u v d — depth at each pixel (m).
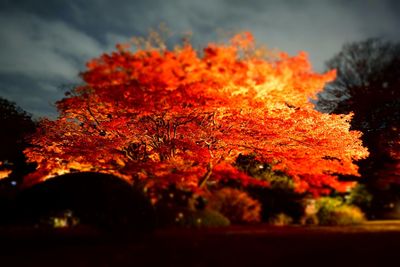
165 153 13.66
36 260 6.88
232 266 6.41
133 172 12.54
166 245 7.88
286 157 13.46
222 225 11.34
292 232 9.73
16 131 25.73
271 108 11.68
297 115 12.26
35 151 15.28
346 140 13.09
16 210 10.48
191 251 7.35
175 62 9.07
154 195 11.63
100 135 14.84
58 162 15.05
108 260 6.82
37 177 14.59
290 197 13.98
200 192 12.05
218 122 12.87
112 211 9.52
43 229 9.57
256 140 12.98
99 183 10.11
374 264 6.43
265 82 9.67
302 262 6.59
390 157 18.83
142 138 14.25
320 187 14.31
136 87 9.89
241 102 10.75
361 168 18.97
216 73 9.38
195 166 13.50
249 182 13.10
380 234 9.38
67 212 10.26
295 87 9.98
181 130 13.54
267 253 7.18
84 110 13.48
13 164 23.25
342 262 6.57
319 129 12.77
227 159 14.25
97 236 9.03
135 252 7.35
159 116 12.87
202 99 10.54
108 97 10.65
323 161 13.62
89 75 9.20
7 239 8.59
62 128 14.91
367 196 16.05
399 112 21.36
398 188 17.42
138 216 9.57
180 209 11.28
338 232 9.78
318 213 13.41
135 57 9.01
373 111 21.95
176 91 10.15
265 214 13.36
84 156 13.93
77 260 6.84
